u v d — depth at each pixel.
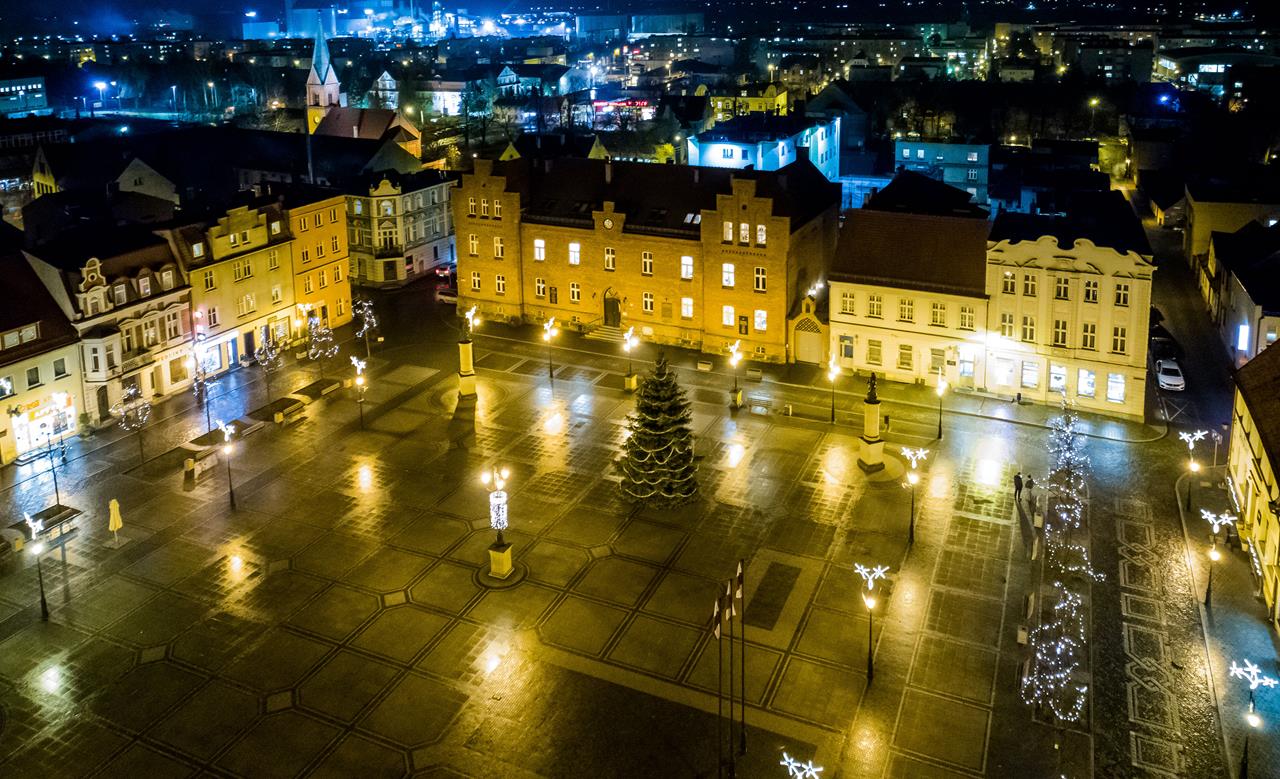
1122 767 47.09
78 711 51.47
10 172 189.50
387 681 53.53
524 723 50.31
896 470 76.00
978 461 77.38
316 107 193.25
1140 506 70.56
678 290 101.75
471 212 110.25
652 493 70.62
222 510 71.69
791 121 166.88
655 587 61.78
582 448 80.88
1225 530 66.38
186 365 93.69
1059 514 69.44
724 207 95.88
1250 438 65.88
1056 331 85.19
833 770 46.97
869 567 63.41
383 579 62.94
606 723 50.25
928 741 48.78
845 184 169.75
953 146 159.62
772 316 97.12
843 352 95.00
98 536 68.44
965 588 61.12
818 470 76.44
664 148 199.62
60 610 60.09
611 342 105.06
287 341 105.12
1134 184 183.62
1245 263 100.69
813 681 53.09
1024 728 49.53
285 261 103.81
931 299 89.00
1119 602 59.66
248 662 55.19
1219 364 97.19
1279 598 55.91
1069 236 84.12
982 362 88.69
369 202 123.12
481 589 61.75
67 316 82.62
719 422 85.19
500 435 83.44
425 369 98.44
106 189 133.12
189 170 158.88
